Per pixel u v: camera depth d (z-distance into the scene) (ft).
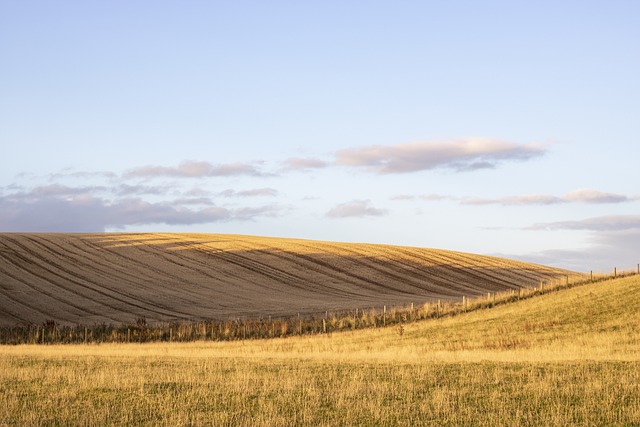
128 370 77.30
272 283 255.91
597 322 125.90
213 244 314.96
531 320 137.08
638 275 170.30
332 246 330.13
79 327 164.86
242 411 58.18
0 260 253.65
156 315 195.31
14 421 54.49
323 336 145.07
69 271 249.14
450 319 153.89
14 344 142.20
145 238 318.04
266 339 145.59
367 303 221.25
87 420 55.11
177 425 53.42
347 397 62.75
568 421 53.98
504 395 62.90
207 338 152.46
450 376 72.64
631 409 56.85
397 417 55.83
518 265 325.62
